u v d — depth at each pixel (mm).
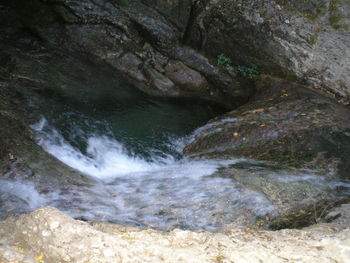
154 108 7695
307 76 7688
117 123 6902
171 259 2594
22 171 4730
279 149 5957
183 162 6098
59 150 5738
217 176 5316
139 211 4562
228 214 4547
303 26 8039
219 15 7930
